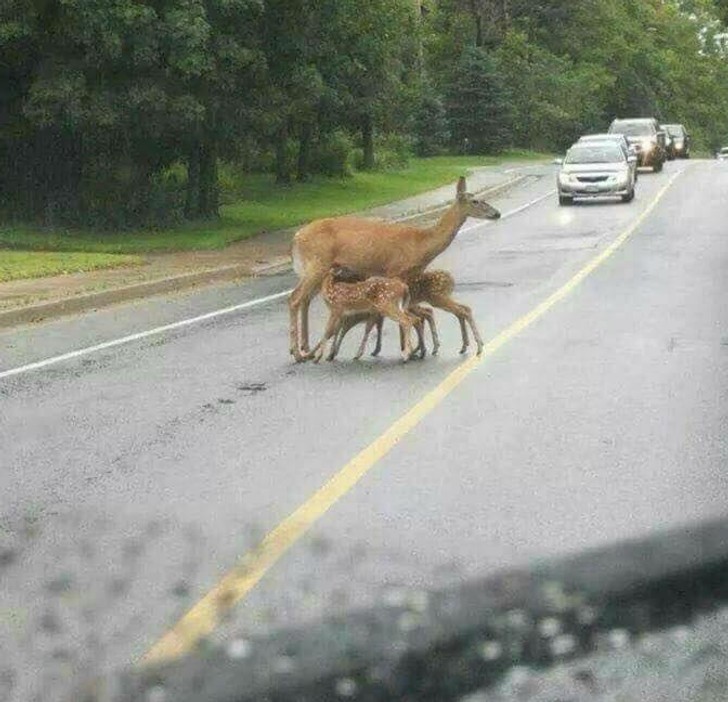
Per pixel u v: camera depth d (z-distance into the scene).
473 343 17.72
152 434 12.27
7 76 37.94
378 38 42.56
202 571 7.77
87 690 5.65
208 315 22.34
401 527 8.73
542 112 118.25
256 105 39.53
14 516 9.36
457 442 11.54
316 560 7.90
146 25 34.69
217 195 43.31
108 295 24.56
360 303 16.30
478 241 36.00
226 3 35.81
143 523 9.04
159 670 5.53
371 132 71.25
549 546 8.12
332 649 4.64
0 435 12.47
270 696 4.61
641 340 17.64
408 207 50.16
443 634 4.57
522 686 4.38
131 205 39.94
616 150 51.06
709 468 10.31
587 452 11.02
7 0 34.78
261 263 31.70
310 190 57.00
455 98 104.56
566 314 20.52
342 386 14.65
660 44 164.62
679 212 44.16
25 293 24.22
